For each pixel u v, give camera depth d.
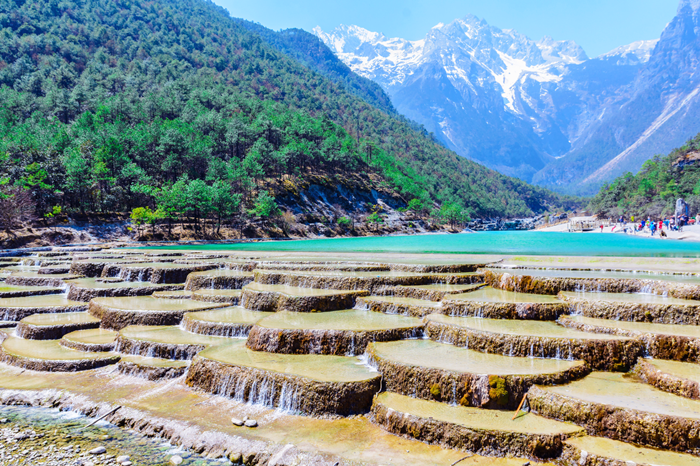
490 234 197.75
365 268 47.34
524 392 21.12
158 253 68.81
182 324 34.81
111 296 43.00
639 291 34.47
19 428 22.20
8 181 95.44
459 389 21.50
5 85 198.12
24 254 71.56
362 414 22.23
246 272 49.06
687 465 16.48
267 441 19.95
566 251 70.25
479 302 31.36
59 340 34.38
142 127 153.12
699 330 25.77
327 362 26.16
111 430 22.11
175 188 119.81
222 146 176.38
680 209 149.62
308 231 160.00
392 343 27.45
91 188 118.81
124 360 29.22
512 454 18.28
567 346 24.31
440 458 18.38
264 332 28.58
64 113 179.12
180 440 20.83
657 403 19.34
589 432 18.92
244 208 145.50
